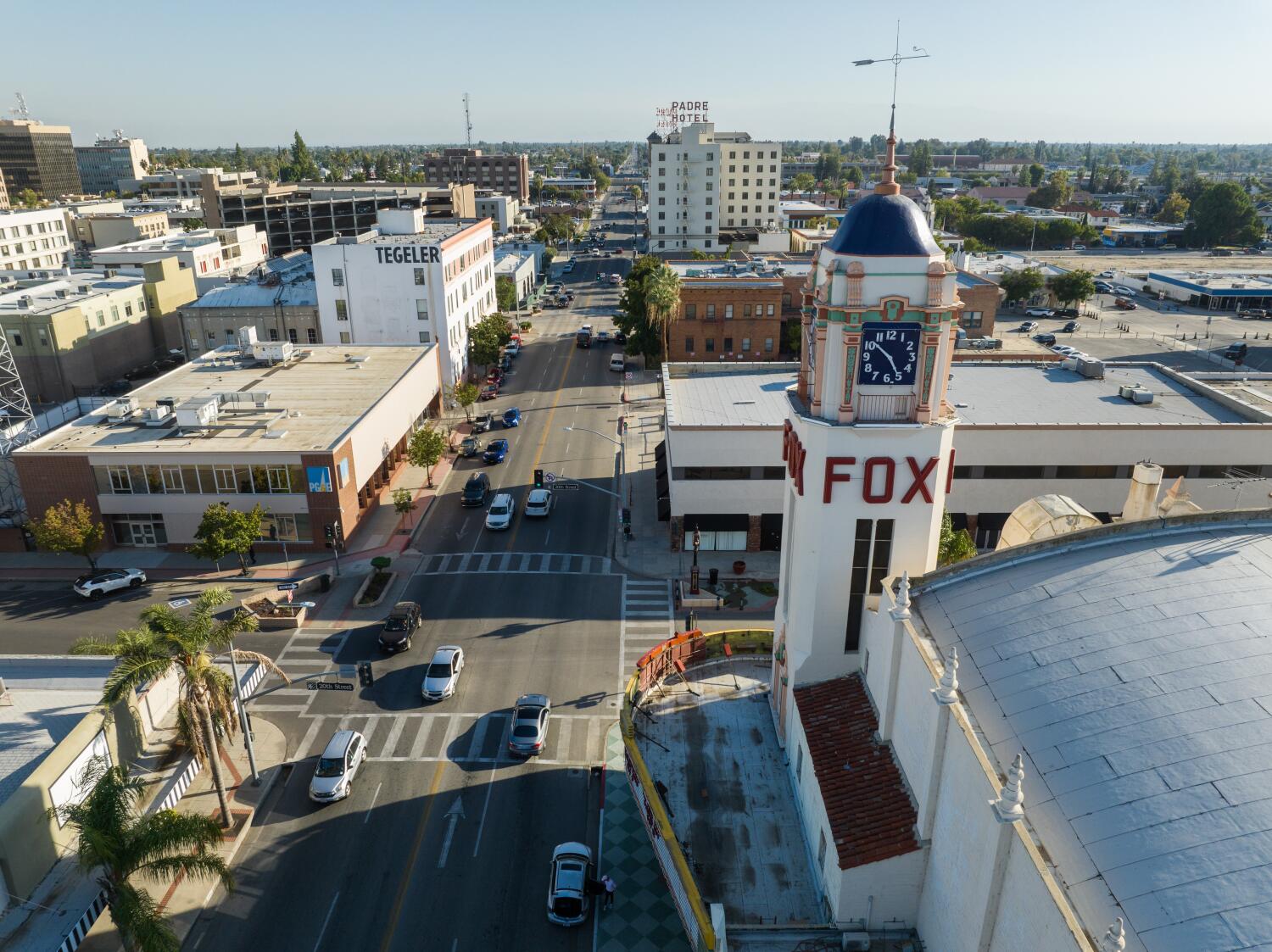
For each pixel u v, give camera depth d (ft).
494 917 101.04
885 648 80.69
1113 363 236.22
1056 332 442.09
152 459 189.78
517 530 211.00
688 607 173.17
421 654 156.35
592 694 144.36
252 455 188.96
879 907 72.59
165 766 119.24
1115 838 51.70
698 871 82.17
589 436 279.49
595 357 388.37
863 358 83.61
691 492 194.29
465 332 342.64
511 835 113.70
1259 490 178.70
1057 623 70.54
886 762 78.84
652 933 98.73
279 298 334.24
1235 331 447.01
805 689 92.99
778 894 79.56
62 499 193.57
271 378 252.62
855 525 88.33
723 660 119.14
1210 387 203.31
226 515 176.86
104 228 553.23
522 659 155.02
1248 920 44.21
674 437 189.16
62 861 99.14
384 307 310.04
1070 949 46.42
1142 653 63.72
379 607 173.68
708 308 344.28
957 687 69.26
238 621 108.17
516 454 263.08
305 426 208.33
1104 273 605.31
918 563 89.45
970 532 191.31
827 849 76.95
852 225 82.38
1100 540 80.43
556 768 126.62
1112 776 55.31
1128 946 46.32
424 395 277.85
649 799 89.51
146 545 199.11
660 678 114.01
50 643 159.53
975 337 380.17
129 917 81.30
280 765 126.72
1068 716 61.11
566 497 231.09
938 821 67.92
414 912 101.65
